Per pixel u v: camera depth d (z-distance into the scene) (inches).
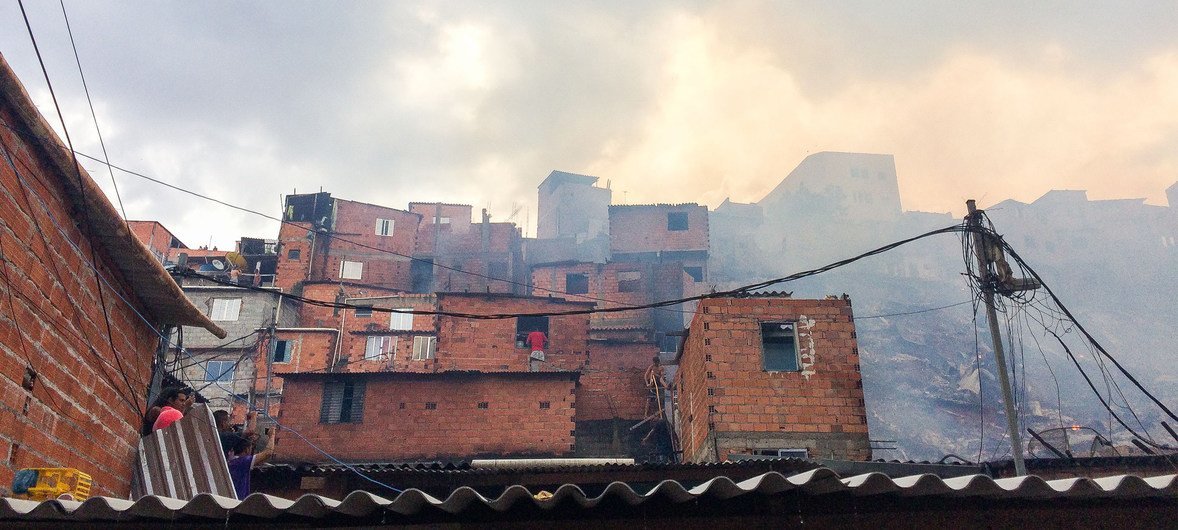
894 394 2487.7
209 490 406.3
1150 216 3663.9
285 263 2303.2
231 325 1872.5
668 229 2464.3
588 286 2187.5
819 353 933.2
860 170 3577.8
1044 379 2674.7
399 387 1202.0
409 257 2485.2
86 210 368.5
